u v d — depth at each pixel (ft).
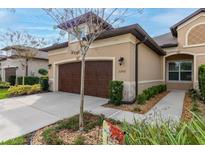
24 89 45.68
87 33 20.44
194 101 33.63
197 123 9.32
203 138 7.75
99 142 15.16
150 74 45.09
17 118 23.38
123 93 31.96
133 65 33.45
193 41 48.19
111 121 20.39
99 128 18.51
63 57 46.65
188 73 55.98
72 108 28.50
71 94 43.11
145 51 40.68
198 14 47.16
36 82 73.51
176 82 57.77
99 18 19.94
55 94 43.57
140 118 21.16
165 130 9.54
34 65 83.76
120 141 9.66
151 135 9.53
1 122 21.67
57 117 23.58
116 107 28.58
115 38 33.73
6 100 37.45
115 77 33.65
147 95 34.47
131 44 32.50
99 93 37.86
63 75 48.24
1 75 92.58
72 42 42.63
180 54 52.16
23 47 61.00
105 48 35.58
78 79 43.57
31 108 29.14
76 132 17.58
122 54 32.68
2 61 91.40
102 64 37.17
